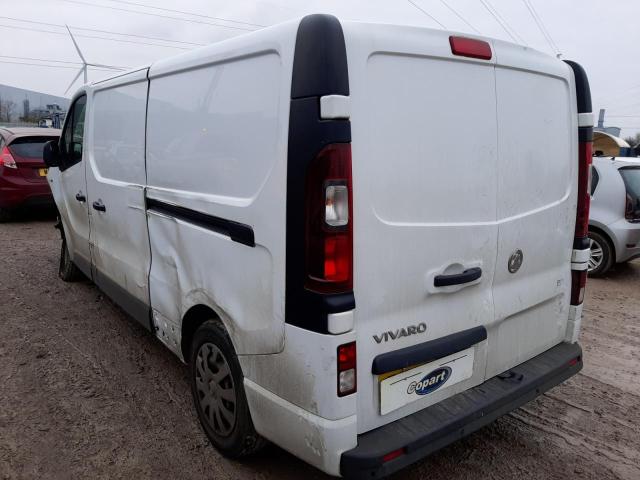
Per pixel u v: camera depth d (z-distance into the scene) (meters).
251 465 2.72
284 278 2.09
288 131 2.00
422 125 2.17
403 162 2.12
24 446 2.84
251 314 2.31
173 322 3.12
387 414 2.21
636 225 6.46
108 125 3.86
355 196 1.98
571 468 2.79
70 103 4.76
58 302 5.11
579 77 2.93
